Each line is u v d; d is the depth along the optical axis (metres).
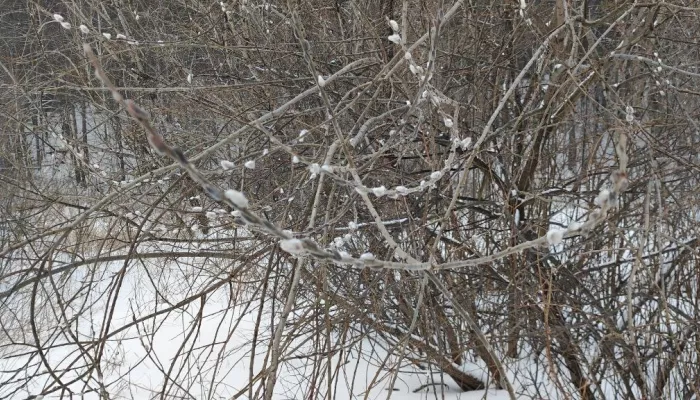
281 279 3.49
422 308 3.00
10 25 5.83
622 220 3.46
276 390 3.90
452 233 3.53
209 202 3.75
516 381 3.69
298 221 2.81
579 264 3.47
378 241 3.19
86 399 4.03
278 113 2.28
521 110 3.34
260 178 3.34
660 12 3.42
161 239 3.29
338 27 3.95
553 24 3.41
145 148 4.23
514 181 3.06
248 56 3.79
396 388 3.96
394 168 3.23
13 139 4.55
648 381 3.45
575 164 3.90
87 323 5.16
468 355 4.19
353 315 2.98
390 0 3.43
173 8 5.59
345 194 3.22
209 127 4.31
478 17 3.73
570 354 3.16
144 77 4.27
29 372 4.39
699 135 3.23
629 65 3.89
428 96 2.37
